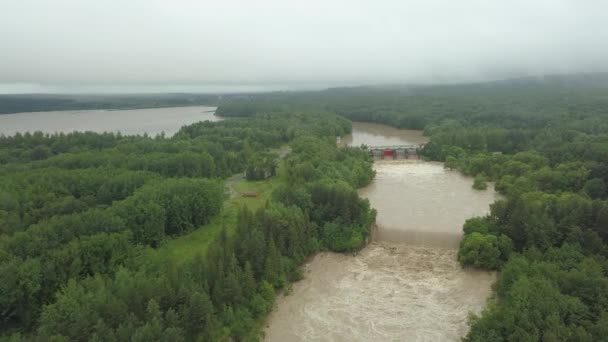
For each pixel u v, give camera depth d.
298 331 83.38
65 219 97.44
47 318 68.19
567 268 87.06
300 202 122.44
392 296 94.62
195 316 73.50
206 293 78.56
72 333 63.69
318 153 188.62
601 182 135.25
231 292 81.56
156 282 76.75
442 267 106.31
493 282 97.50
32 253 85.31
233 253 87.12
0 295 74.44
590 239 94.69
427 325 84.44
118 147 199.75
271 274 93.81
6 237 89.00
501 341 69.88
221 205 133.25
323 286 99.38
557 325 67.69
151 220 107.56
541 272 84.19
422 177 188.62
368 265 108.81
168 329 66.94
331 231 116.75
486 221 114.12
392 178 188.00
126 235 95.25
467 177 187.12
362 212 123.00
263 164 177.75
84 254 86.56
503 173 172.62
